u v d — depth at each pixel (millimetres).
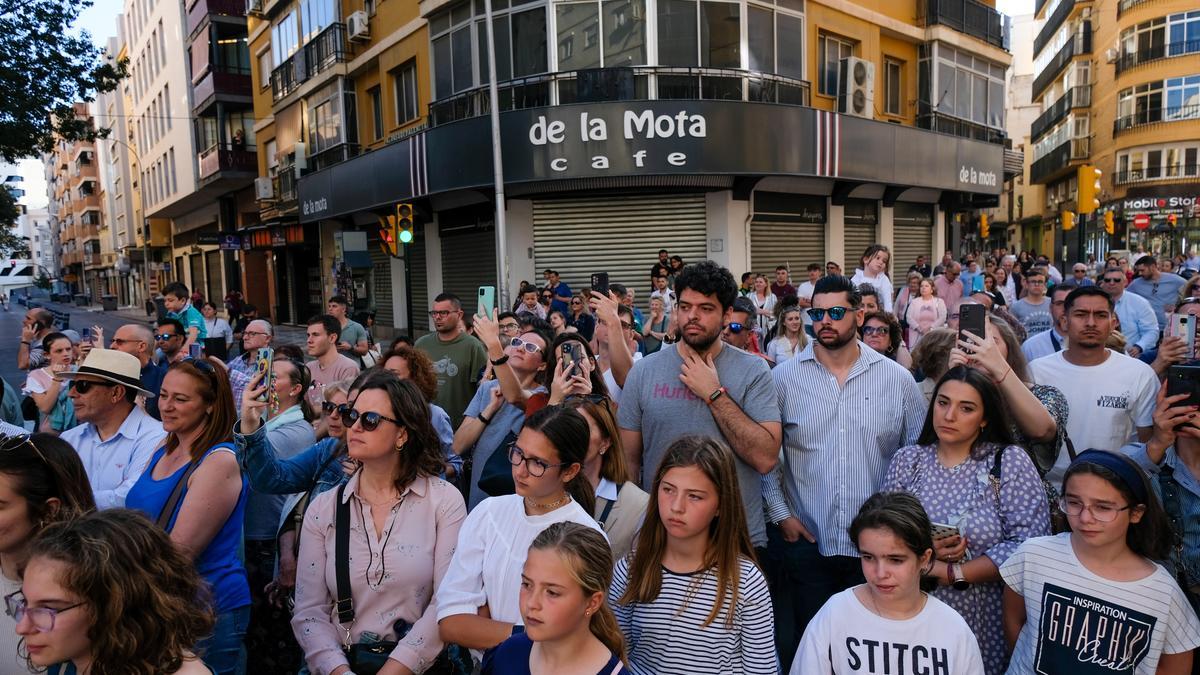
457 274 16812
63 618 1677
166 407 2775
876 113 17312
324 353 5715
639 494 2914
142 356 5441
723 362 3225
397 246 12852
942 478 2879
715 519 2369
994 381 2943
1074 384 3850
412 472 2715
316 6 20656
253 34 25906
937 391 2889
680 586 2348
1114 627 2312
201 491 2693
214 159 27453
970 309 3045
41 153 15578
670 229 14289
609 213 14422
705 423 3131
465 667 3014
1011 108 59562
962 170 18609
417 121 16953
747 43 14031
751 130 13258
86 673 1740
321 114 21188
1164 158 36094
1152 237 36344
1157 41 35750
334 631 2629
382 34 18234
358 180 17734
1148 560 2354
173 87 33188
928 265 19875
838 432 3354
